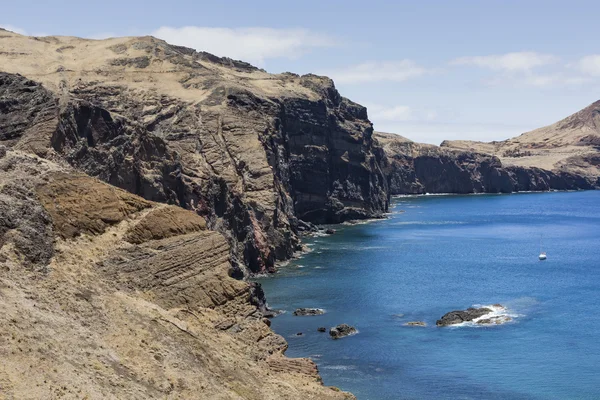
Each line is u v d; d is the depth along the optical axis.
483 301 104.25
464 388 68.81
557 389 68.69
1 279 40.56
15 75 90.44
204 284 53.34
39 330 37.38
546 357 78.06
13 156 51.47
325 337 84.88
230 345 50.09
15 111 85.56
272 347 53.84
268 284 116.06
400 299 105.06
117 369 38.66
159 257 52.19
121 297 46.56
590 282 119.56
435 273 126.25
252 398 44.41
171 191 115.56
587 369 74.31
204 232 57.47
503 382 70.50
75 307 42.31
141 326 44.41
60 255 46.47
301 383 50.47
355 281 118.19
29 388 32.03
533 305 102.00
